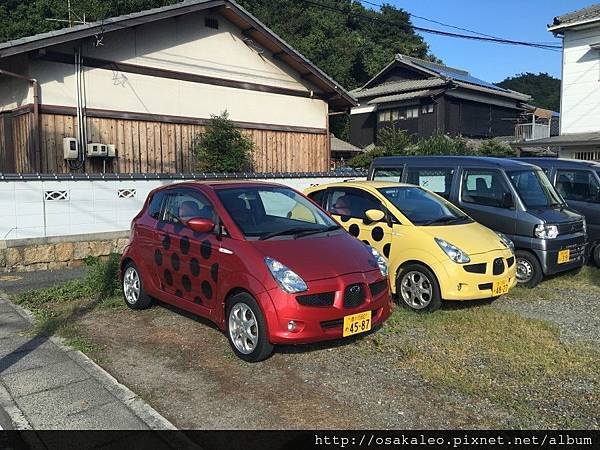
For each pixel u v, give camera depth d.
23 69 9.96
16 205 7.86
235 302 4.43
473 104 30.56
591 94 16.83
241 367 4.27
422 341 4.88
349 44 38.03
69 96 10.47
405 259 5.94
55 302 6.16
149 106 11.78
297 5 36.28
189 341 4.86
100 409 3.52
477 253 5.72
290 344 4.21
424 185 8.14
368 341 4.85
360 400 3.71
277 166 14.29
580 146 16.42
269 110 14.09
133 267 5.87
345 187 6.89
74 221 8.42
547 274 7.00
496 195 7.39
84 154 10.60
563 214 7.35
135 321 5.46
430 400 3.72
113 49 11.14
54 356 4.46
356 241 5.03
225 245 4.62
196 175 9.91
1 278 7.44
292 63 14.26
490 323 5.36
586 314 5.87
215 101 12.99
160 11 11.43
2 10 22.94
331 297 4.23
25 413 3.47
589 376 4.15
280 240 4.64
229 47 13.20
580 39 16.97
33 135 9.93
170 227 5.34
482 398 3.77
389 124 31.19
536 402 3.72
